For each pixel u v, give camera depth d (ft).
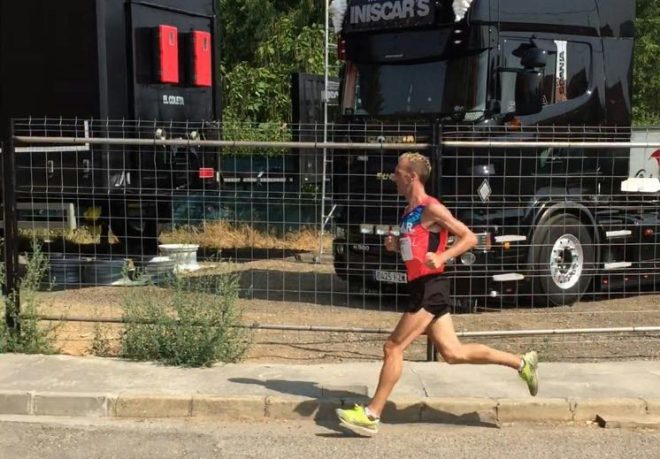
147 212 35.22
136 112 32.76
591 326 26.21
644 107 83.15
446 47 27.94
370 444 16.93
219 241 44.21
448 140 27.35
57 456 16.25
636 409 18.54
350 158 29.91
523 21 28.25
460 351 17.19
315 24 64.28
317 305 30.22
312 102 45.98
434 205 16.37
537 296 28.91
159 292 25.76
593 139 30.45
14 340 22.79
